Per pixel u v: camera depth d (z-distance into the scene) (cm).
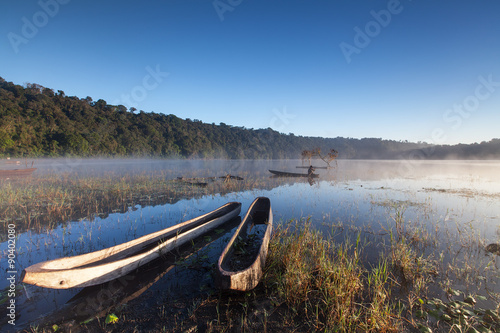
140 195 1259
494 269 480
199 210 980
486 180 2016
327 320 341
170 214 913
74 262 432
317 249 534
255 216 886
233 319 346
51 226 754
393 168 3600
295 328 330
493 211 941
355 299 390
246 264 488
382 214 898
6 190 1238
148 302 386
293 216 880
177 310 365
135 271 482
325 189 1488
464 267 488
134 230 732
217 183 1720
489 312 338
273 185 1655
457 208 988
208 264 512
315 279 434
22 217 839
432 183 1797
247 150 8175
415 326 326
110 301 388
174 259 537
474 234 675
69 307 372
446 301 383
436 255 548
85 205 1030
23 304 376
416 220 819
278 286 412
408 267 465
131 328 329
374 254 552
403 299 389
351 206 1027
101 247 600
